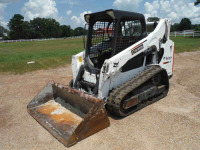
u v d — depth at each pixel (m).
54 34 111.56
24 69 8.79
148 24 5.41
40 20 107.81
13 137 3.37
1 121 3.97
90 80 4.32
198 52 12.82
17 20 91.19
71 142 3.04
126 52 4.06
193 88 5.68
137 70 4.62
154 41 4.75
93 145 3.08
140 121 3.81
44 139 3.29
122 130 3.49
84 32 4.47
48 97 4.57
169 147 3.00
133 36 4.41
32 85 6.47
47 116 3.92
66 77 7.43
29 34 95.12
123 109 3.90
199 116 3.97
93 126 3.32
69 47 22.56
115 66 3.87
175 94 5.24
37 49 21.44
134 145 3.07
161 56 5.42
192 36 28.92
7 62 10.09
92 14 4.24
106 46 4.43
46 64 9.68
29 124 3.81
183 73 7.43
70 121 3.68
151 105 4.57
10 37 92.12
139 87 4.31
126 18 4.11
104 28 4.41
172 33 35.75
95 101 3.40
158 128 3.54
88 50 4.58
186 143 3.09
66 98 4.28
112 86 4.14
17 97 5.36
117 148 3.00
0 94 5.64
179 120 3.82
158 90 4.74
